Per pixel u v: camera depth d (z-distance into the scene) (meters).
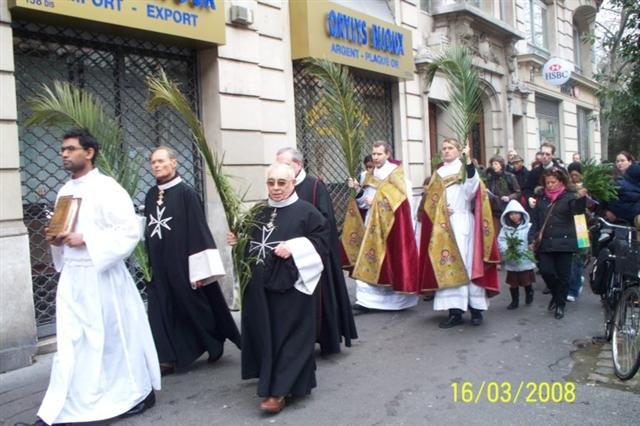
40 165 5.91
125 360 4.04
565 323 6.31
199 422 4.05
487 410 4.09
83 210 3.91
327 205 5.41
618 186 6.79
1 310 5.06
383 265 6.74
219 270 4.81
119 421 4.08
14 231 5.14
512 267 6.89
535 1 18.23
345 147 7.10
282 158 5.45
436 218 6.28
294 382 4.13
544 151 9.05
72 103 5.04
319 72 7.09
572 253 6.39
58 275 5.95
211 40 6.89
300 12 8.48
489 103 14.87
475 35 13.60
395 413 4.09
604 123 14.12
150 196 4.97
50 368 5.17
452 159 6.43
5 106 5.14
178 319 4.96
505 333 5.98
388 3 11.30
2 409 4.34
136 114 6.79
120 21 5.95
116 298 3.99
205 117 7.38
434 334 6.03
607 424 3.82
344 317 5.37
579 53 22.34
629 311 4.64
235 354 5.52
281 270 4.09
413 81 11.52
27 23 5.75
